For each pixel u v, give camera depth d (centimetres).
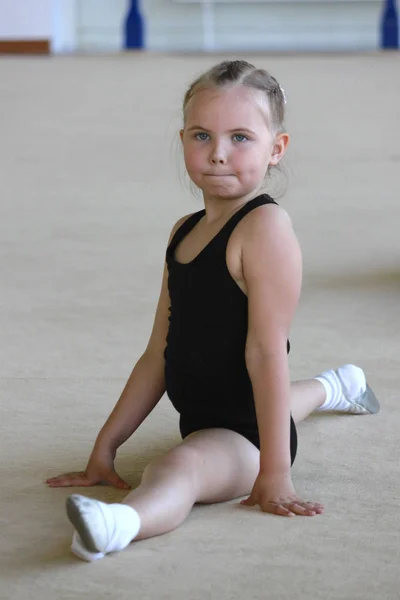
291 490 228
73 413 287
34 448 264
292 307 230
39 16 1442
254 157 231
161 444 266
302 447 264
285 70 1184
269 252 227
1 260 459
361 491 236
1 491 238
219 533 214
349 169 677
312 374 318
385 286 416
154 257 465
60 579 195
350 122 862
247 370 234
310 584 193
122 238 501
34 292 409
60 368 324
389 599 188
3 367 325
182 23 1616
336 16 1603
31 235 508
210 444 229
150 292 410
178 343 239
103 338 354
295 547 207
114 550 205
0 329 364
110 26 1617
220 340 234
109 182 641
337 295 403
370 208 566
